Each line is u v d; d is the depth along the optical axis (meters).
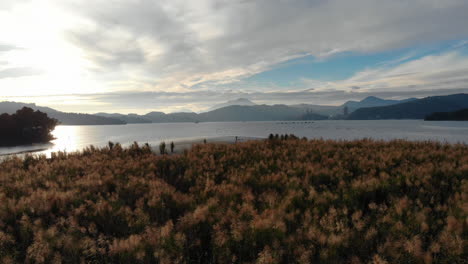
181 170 7.68
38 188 5.26
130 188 5.46
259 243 3.35
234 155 9.09
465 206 3.80
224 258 3.15
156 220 4.09
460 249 2.89
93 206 4.36
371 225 3.63
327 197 4.75
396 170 6.33
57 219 3.97
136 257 3.08
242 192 5.17
